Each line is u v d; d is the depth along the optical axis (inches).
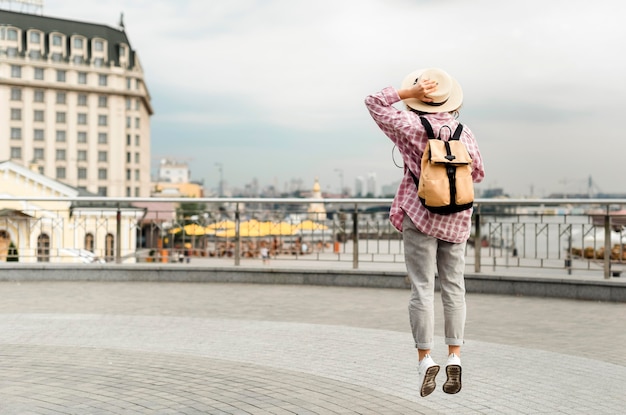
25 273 442.3
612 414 157.6
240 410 154.9
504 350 232.4
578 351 233.9
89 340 245.0
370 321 297.7
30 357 213.3
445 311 151.5
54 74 4269.2
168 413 151.5
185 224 469.4
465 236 148.2
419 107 152.9
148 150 5054.1
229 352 226.1
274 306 341.4
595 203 374.9
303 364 208.4
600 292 360.8
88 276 445.7
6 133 4180.6
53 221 474.3
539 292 378.0
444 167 141.8
